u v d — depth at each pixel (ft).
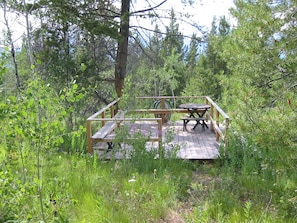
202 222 10.75
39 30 30.09
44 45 32.42
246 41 11.75
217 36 15.79
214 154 21.56
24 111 8.30
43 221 8.38
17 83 21.50
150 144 25.02
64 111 8.91
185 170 18.29
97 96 39.52
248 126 11.60
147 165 17.71
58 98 8.89
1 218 8.48
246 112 11.61
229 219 12.13
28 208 9.25
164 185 14.87
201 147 23.67
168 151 19.92
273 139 10.64
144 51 40.57
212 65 60.08
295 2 10.59
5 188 8.34
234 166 17.95
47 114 8.90
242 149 19.10
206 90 59.31
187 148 23.40
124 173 16.67
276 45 10.81
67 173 15.46
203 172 18.66
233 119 12.36
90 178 15.65
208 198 13.88
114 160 18.72
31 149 9.46
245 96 11.61
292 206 12.41
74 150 19.89
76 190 13.97
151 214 12.44
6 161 9.20
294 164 10.71
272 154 15.52
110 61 41.93
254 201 14.05
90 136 21.21
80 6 30.86
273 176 16.06
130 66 50.03
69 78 30.81
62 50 32.01
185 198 14.52
